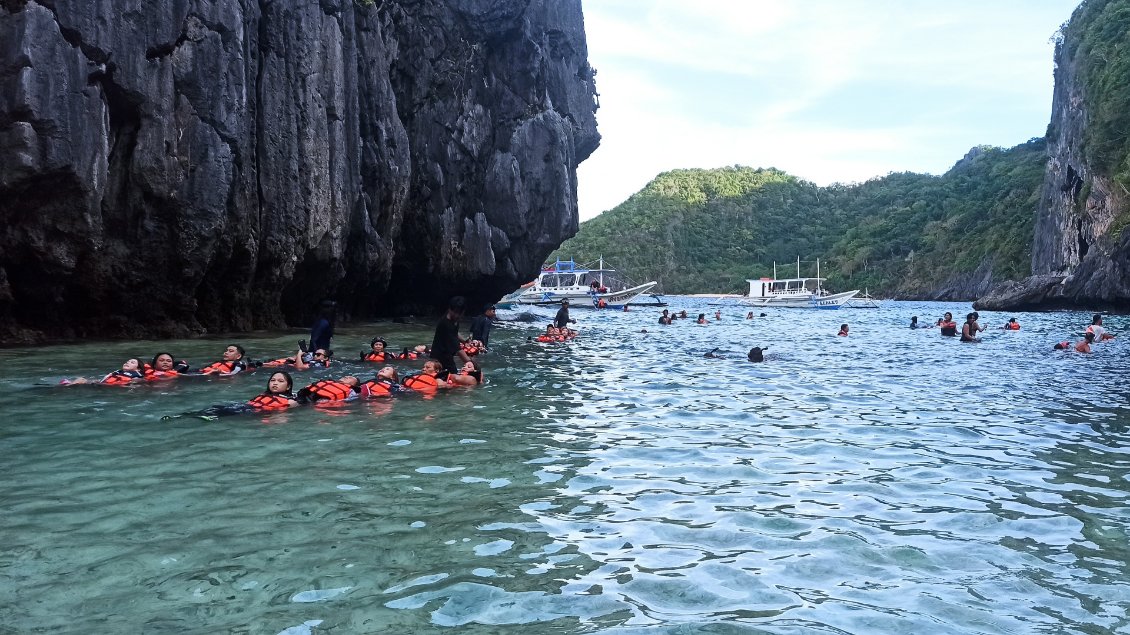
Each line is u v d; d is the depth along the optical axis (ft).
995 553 13.38
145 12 51.93
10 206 46.96
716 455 21.25
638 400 31.91
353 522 14.60
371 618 10.33
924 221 457.68
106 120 50.47
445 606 10.80
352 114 78.07
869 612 10.83
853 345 69.41
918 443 23.17
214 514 14.92
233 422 25.12
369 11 82.28
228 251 60.08
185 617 10.19
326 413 27.14
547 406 29.71
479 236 100.99
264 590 11.21
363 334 70.38
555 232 107.45
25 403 28.14
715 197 610.65
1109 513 15.83
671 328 101.30
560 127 108.06
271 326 69.51
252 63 62.54
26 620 9.98
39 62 45.78
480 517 15.10
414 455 20.58
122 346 50.19
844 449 22.22
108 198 52.21
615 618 10.51
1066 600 11.34
